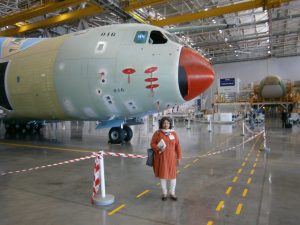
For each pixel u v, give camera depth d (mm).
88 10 22109
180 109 41938
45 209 5047
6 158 10055
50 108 12859
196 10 27703
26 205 5258
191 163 9078
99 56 11234
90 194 5914
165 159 5359
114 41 11352
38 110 13391
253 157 10180
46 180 7062
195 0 26141
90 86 11359
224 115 31094
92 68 11258
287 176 7359
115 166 8656
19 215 4773
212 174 7578
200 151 11602
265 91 33312
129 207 5117
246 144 13781
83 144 13648
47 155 10641
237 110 33875
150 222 4453
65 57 11914
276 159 9789
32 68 12859
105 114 12164
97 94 11359
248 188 6277
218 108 34781
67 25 30328
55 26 26953
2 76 13945
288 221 4484
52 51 12492
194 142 14625
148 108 11406
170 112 37438
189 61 10461
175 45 10773
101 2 19359
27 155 10641
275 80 32688
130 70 10734
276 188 6281
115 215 4750
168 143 5387
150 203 5324
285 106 33156
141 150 11672
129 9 20781
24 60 13328
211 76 10906
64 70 11812
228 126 27062
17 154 10875
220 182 6773
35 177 7367
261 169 8195
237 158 9977
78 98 11766
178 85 10352
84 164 9023
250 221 4484
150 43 10953
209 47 44750
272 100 34031
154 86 10516
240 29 35375
